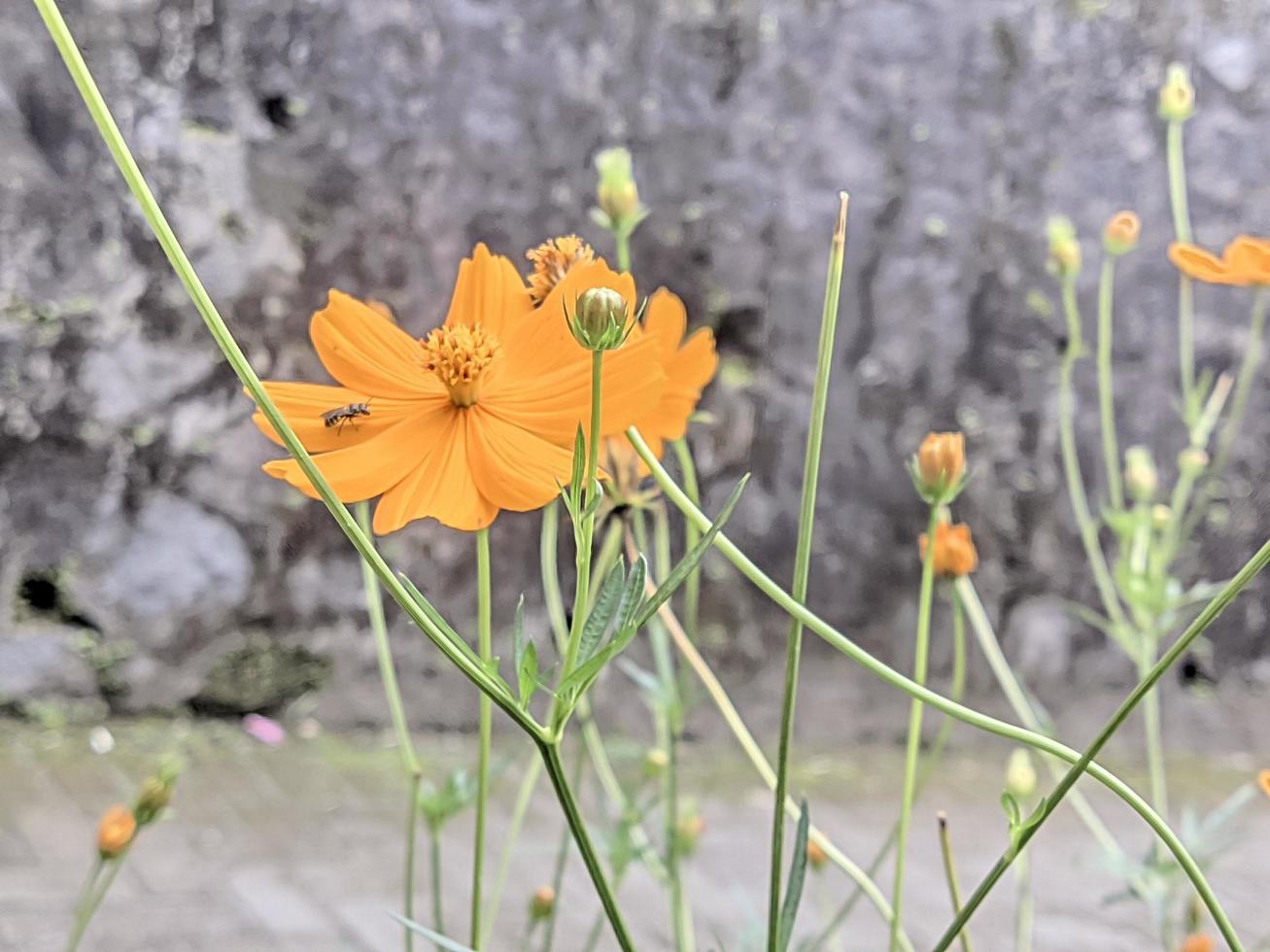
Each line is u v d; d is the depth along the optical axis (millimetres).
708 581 1215
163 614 1168
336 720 1201
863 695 1244
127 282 1142
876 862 371
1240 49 1237
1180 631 1268
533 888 892
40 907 831
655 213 1206
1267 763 1251
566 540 1196
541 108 1190
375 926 833
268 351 1169
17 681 1144
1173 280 1249
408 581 199
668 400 277
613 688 1184
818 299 1225
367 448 227
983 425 1242
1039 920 874
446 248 1188
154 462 1163
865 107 1220
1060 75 1229
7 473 1136
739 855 971
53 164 1122
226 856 925
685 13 1199
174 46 1131
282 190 1160
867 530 1240
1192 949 416
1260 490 1266
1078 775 205
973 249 1235
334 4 1153
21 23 1107
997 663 490
